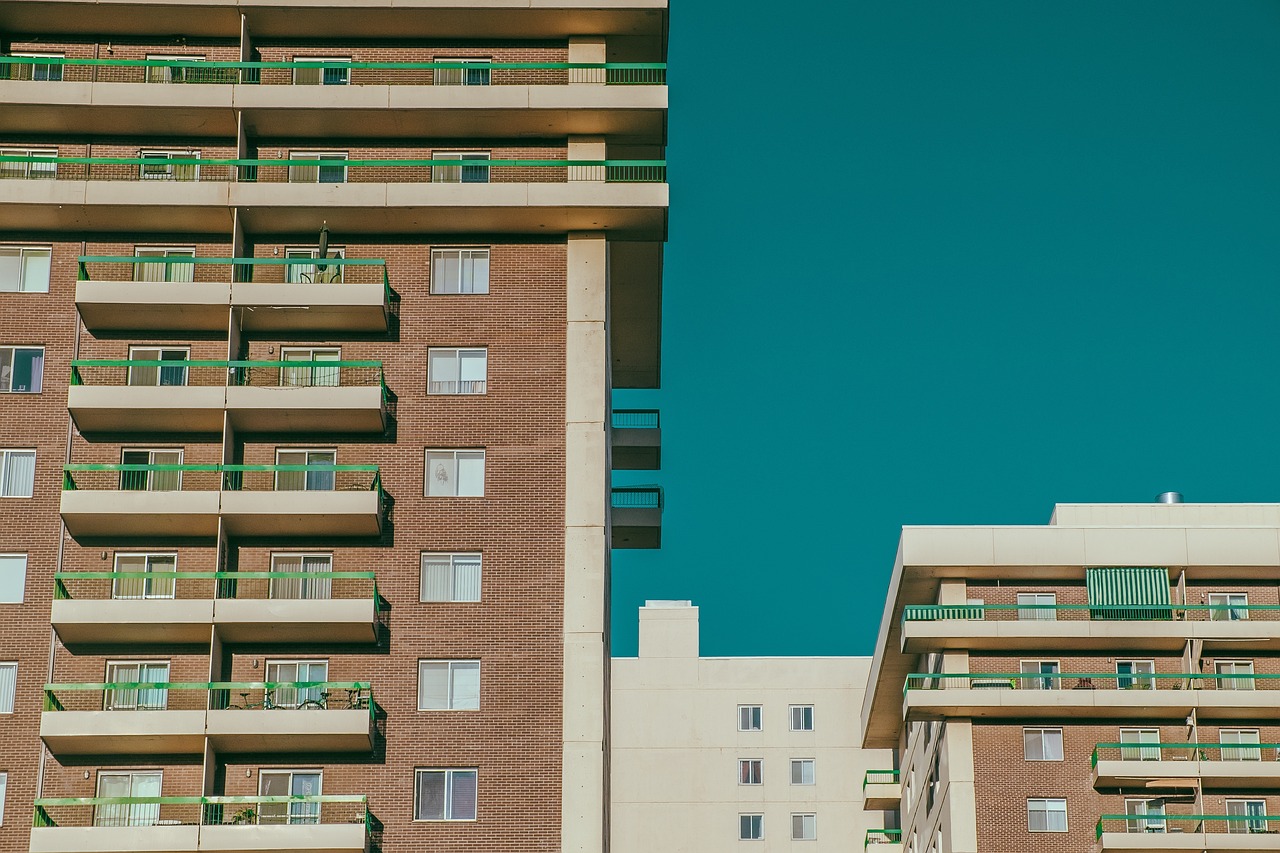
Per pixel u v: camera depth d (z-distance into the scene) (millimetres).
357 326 59594
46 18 61562
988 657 70562
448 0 61375
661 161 61062
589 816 54094
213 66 61219
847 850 100750
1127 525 74250
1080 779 69250
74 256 60219
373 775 54438
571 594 56594
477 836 53875
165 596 56125
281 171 61031
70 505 55625
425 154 62000
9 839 53188
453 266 60781
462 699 55406
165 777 54250
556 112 61062
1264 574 71125
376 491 56281
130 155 61469
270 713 53625
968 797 69062
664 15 61969
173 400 57094
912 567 70812
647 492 78625
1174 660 70312
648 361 75438
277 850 52500
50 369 58688
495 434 58531
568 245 61156
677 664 104250
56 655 55469
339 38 62812
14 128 61156
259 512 55938
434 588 56750
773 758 102438
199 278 59750
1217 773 67875
